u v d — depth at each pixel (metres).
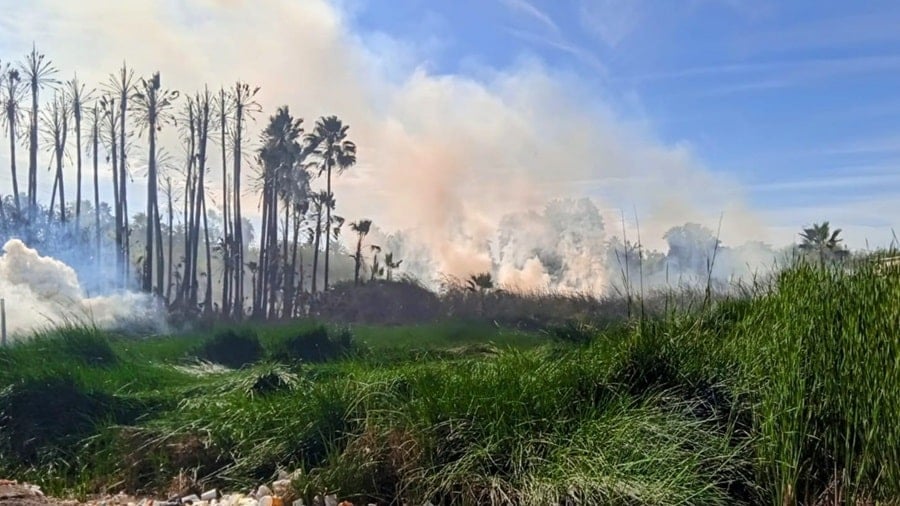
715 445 6.25
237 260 30.91
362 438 6.89
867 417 5.76
